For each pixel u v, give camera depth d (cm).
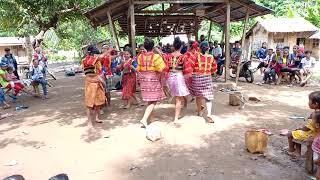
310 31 2367
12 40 3519
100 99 711
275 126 688
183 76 695
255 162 513
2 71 1017
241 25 3083
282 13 3062
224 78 1323
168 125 704
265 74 1273
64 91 1224
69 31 2898
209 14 1550
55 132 691
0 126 761
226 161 518
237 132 652
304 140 488
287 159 521
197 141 607
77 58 3375
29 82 1140
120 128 696
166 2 1090
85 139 638
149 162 522
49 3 1703
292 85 1216
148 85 657
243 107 843
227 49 1188
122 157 545
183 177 467
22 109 937
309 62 1198
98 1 1698
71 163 529
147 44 650
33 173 498
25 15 1709
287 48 1263
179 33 1927
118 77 1224
